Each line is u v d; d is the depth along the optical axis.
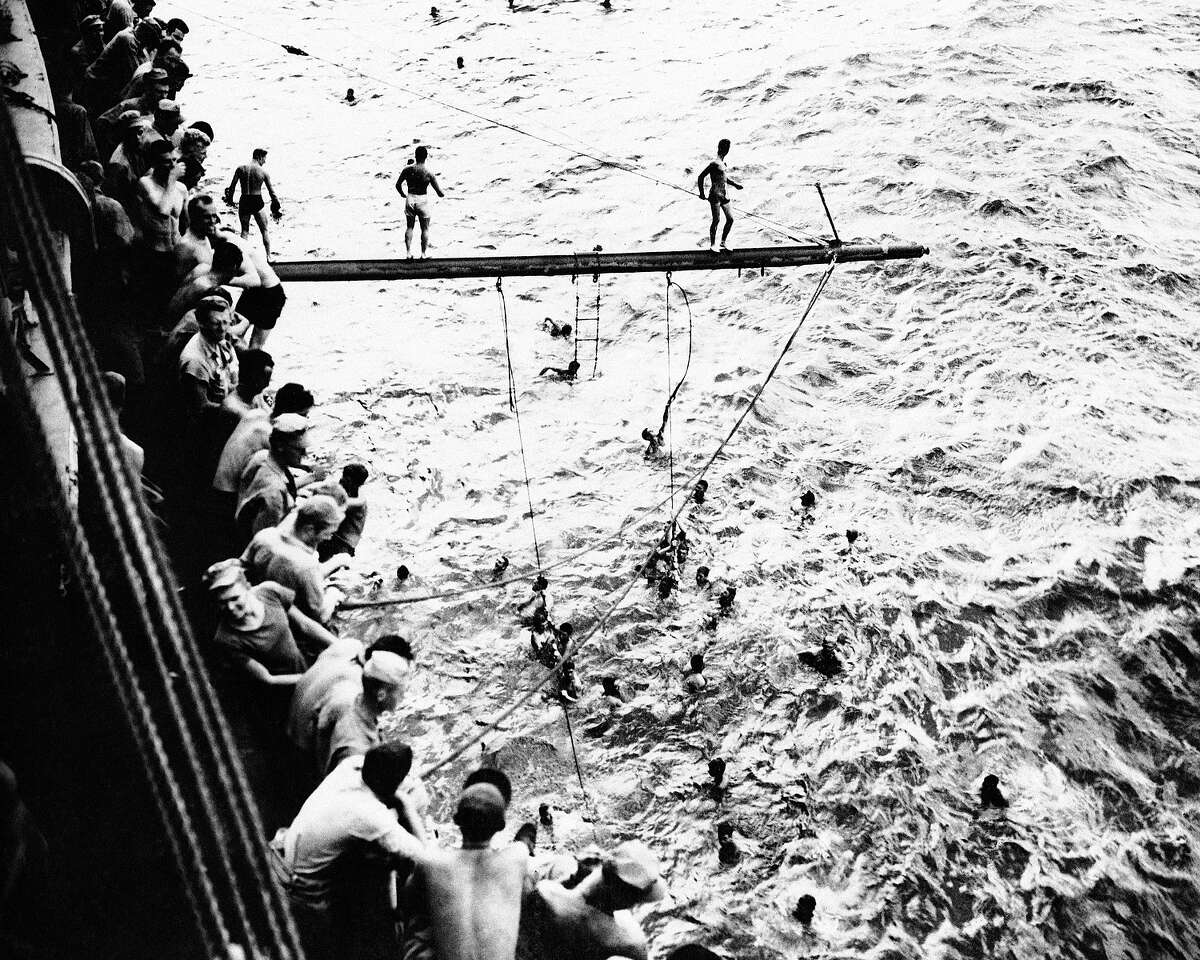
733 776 25.81
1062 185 43.84
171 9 54.06
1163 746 28.34
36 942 6.27
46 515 8.12
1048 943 24.31
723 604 28.84
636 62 51.06
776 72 49.53
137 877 6.96
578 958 6.14
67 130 16.28
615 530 30.33
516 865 6.13
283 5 55.06
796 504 32.19
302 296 36.81
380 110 47.25
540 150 44.91
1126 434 35.03
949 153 45.38
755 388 35.22
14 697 7.77
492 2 55.94
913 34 52.62
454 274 25.52
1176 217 43.38
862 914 23.98
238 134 44.97
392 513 30.03
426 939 6.02
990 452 34.47
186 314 12.98
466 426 32.81
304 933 6.46
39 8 21.08
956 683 28.70
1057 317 39.00
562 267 26.11
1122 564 31.62
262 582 9.03
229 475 10.85
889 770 26.36
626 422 33.66
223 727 3.68
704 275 39.81
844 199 43.06
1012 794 26.62
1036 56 51.19
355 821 6.50
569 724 26.19
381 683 7.63
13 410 8.10
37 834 5.98
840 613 29.36
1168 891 25.48
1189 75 50.47
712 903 23.69
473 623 27.77
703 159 44.78
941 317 39.00
